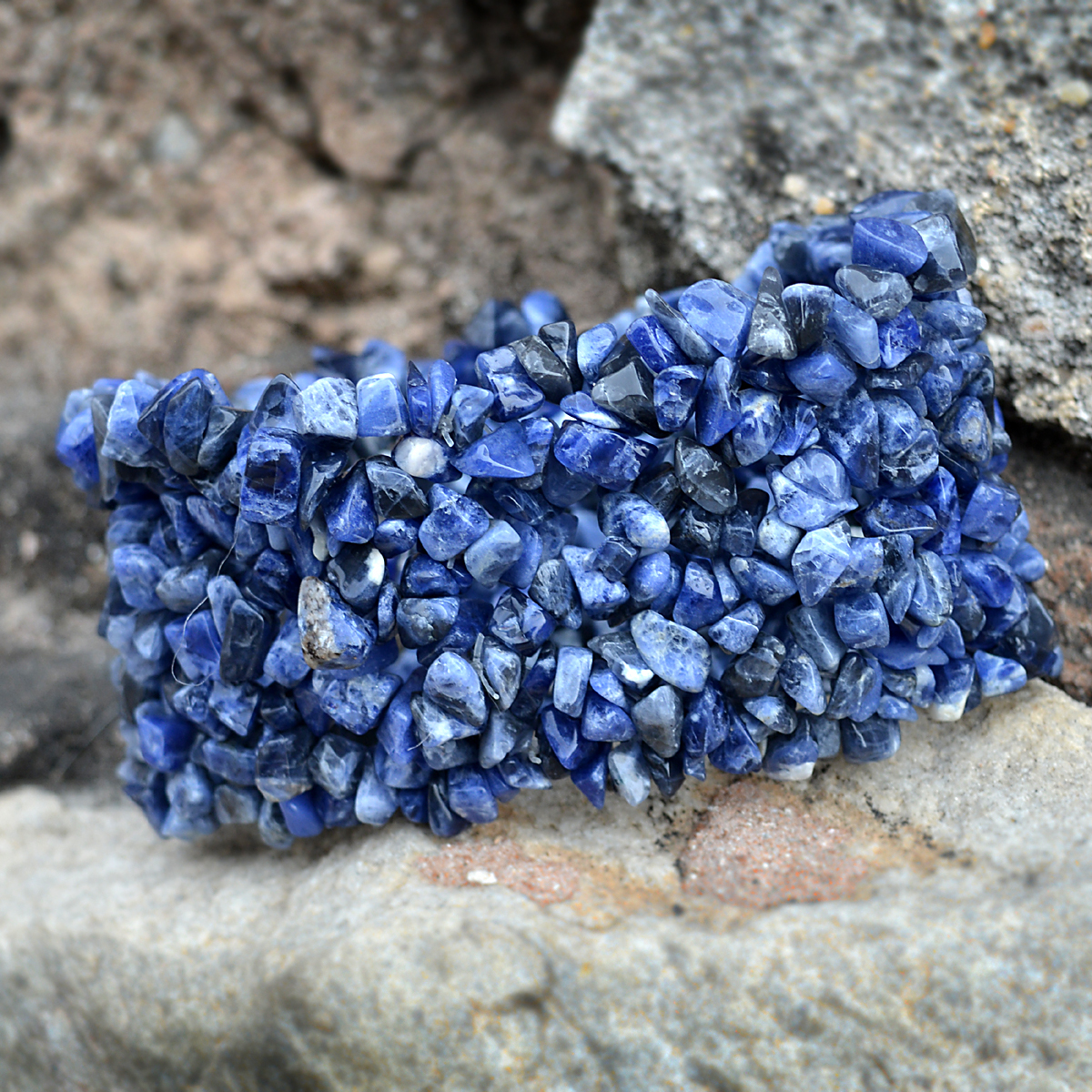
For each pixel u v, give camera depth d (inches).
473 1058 12.1
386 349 13.5
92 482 12.6
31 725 14.4
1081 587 13.1
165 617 12.5
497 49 15.0
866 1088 12.0
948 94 13.3
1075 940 11.9
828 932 12.1
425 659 12.3
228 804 12.6
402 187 15.3
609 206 14.3
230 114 15.4
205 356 15.6
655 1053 12.1
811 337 12.1
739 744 12.4
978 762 12.6
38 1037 13.0
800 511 12.1
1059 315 13.0
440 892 12.4
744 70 13.7
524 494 12.2
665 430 12.1
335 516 12.0
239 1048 12.4
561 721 12.3
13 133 15.6
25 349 16.3
